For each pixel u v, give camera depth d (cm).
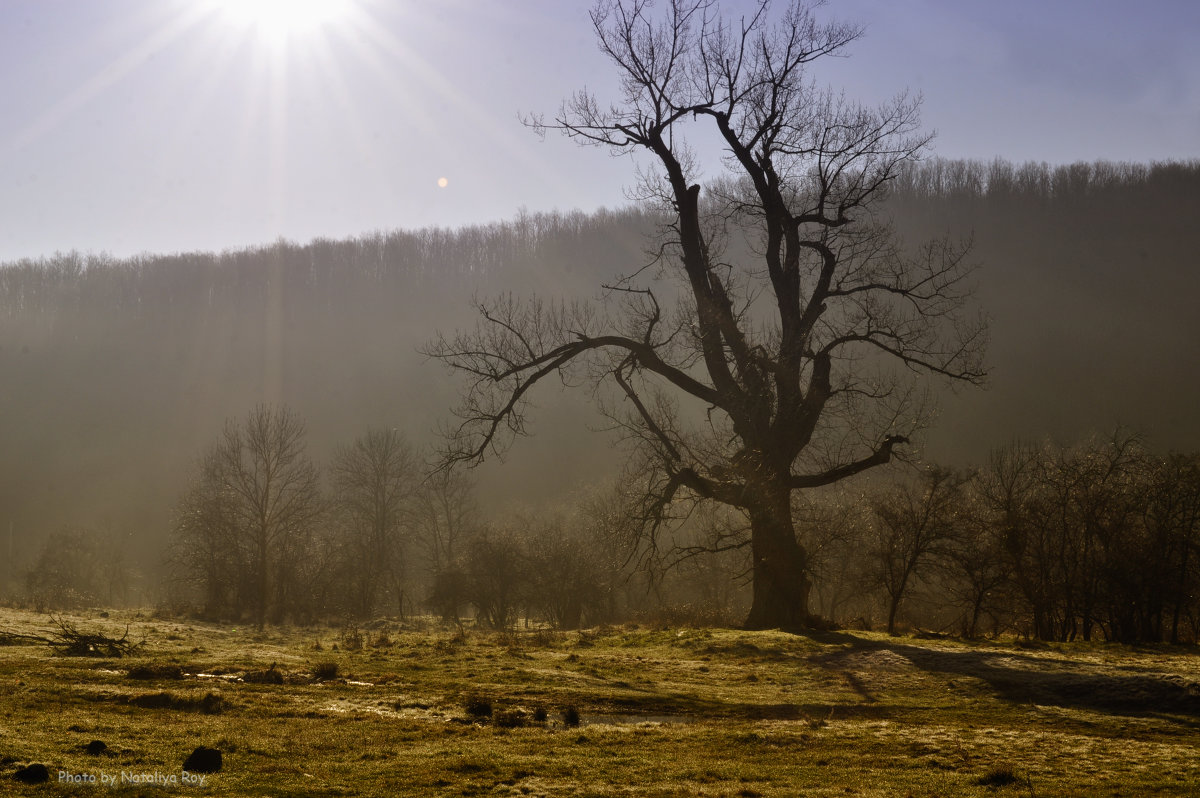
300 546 4616
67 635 1700
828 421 2603
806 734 1084
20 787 629
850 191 2561
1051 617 2850
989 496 3052
